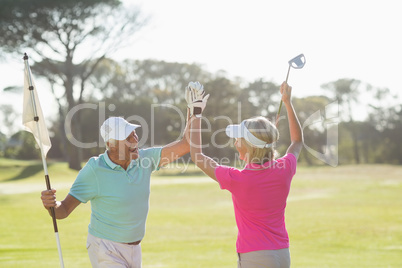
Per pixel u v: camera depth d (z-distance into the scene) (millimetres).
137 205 4637
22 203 28219
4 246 13859
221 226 19250
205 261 10438
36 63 53562
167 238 16000
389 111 91188
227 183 4031
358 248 13258
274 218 4055
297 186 40781
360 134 91938
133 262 4703
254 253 3982
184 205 28453
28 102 4742
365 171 55156
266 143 4055
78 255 11469
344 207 25469
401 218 20547
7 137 80875
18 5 49812
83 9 52000
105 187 4555
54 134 77938
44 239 15828
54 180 47875
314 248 13195
